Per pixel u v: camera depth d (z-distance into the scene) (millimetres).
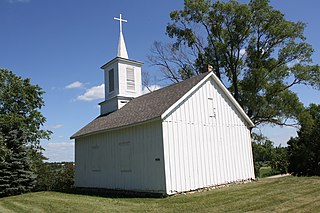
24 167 22562
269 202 10664
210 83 17344
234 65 30266
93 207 12062
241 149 18234
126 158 16609
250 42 29828
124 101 23766
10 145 22531
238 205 10539
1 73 27297
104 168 18625
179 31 32281
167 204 11773
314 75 27391
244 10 28406
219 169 16547
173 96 16062
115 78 24250
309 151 14617
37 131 26750
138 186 15523
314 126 15086
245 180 17891
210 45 31391
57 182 24484
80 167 21500
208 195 13289
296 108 26734
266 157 29172
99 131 18641
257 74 27391
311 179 15188
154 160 14609
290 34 27859
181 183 14453
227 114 17922
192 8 30500
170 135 14578
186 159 14977
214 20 30312
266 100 27438
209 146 16328
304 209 9344
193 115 15906
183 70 33250
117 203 12766
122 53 24625
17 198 17484
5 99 27047
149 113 15578
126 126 16219
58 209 12320
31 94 27766
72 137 21844
